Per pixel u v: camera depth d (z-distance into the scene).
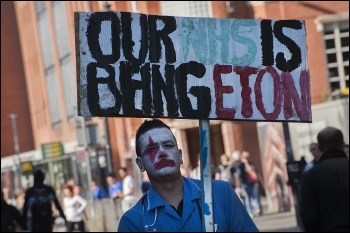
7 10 95.50
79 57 8.04
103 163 60.53
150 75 8.10
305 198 11.27
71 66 74.19
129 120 59.62
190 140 55.25
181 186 7.89
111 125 61.88
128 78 8.08
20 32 89.38
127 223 7.82
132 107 8.07
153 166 7.83
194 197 7.82
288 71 8.26
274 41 8.25
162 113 8.10
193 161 55.06
